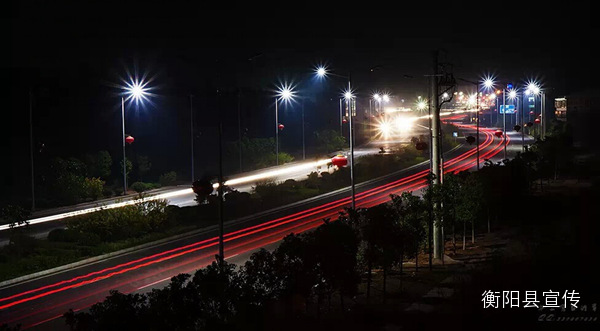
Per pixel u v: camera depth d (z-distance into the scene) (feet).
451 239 110.01
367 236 68.59
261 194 168.86
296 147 304.71
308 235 60.70
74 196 166.40
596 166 204.54
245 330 49.37
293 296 61.93
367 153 284.61
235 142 249.96
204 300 50.93
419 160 253.03
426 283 77.66
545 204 135.54
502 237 107.55
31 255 105.50
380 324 59.62
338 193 180.04
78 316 46.55
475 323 55.93
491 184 112.47
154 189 192.44
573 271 67.10
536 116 370.32
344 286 60.95
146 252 109.60
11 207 106.63
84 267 99.55
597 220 99.60
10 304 79.15
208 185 83.20
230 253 106.01
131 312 46.78
